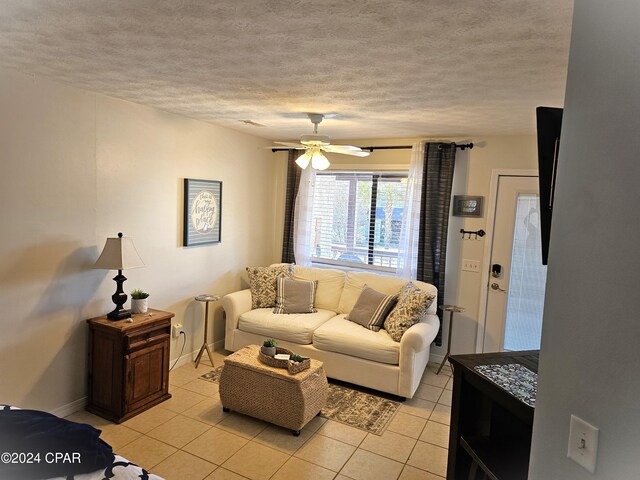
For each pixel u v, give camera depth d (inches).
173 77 103.3
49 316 118.6
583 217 41.6
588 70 41.1
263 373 123.8
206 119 160.2
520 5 57.6
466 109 123.2
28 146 109.7
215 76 100.7
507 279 169.9
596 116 40.1
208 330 179.9
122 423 123.9
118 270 128.9
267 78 100.2
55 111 115.0
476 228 173.2
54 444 66.1
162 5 63.1
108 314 128.4
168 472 103.5
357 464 109.6
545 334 47.0
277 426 125.9
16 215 108.7
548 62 80.0
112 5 63.8
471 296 175.8
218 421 127.3
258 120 158.1
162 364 136.9
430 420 133.1
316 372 127.0
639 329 35.7
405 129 162.1
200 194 167.3
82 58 91.2
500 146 167.8
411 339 142.2
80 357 127.7
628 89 36.7
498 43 71.9
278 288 179.9
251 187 198.1
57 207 118.0
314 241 210.5
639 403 35.7
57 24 72.1
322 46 77.5
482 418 79.5
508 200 167.8
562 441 44.4
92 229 128.1
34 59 93.4
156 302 153.6
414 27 67.1
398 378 144.3
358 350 149.9
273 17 65.7
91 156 125.9
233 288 191.9
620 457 37.5
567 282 43.8
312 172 200.7
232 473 104.1
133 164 139.5
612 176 38.3
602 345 39.4
